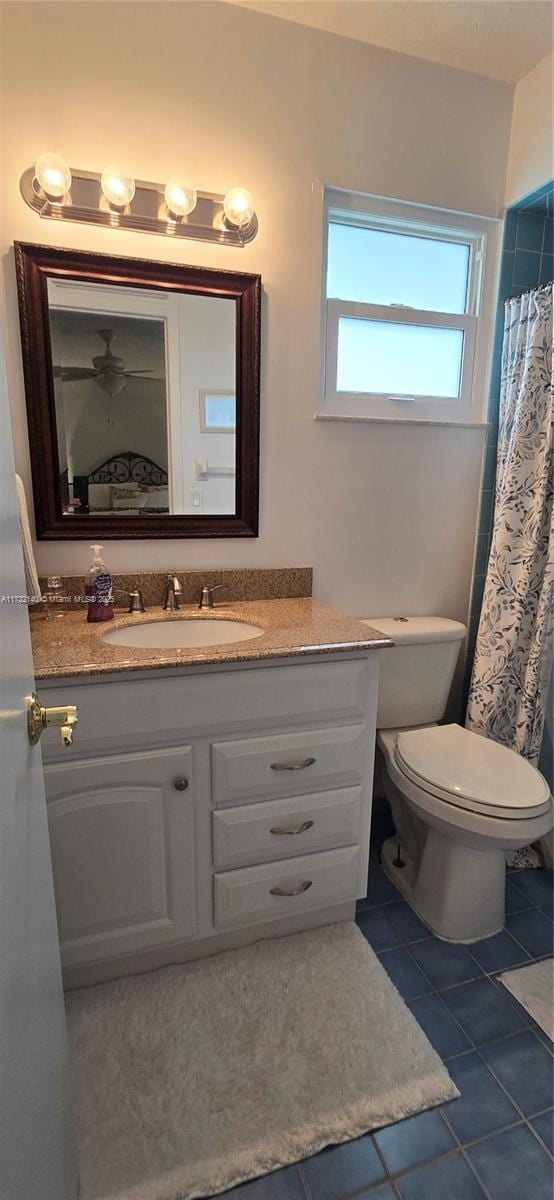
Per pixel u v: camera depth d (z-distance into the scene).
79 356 1.43
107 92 1.34
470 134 1.70
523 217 1.81
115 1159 0.97
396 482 1.83
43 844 0.72
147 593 1.60
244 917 1.37
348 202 1.62
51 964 0.74
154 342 1.49
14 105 1.29
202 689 1.20
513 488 1.79
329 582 1.82
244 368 1.57
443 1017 1.25
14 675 0.61
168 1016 1.23
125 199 1.35
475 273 1.84
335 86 1.53
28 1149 0.59
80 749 1.15
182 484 1.58
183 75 1.40
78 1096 1.07
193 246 1.48
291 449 1.68
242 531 1.66
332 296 1.70
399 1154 1.00
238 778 1.28
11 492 0.66
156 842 1.25
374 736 1.40
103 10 1.31
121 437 1.50
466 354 1.87
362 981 1.33
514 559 1.82
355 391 1.75
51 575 1.52
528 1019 1.25
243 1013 1.24
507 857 1.81
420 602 1.96
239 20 1.42
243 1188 0.95
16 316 1.37
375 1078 1.11
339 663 1.32
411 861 1.72
